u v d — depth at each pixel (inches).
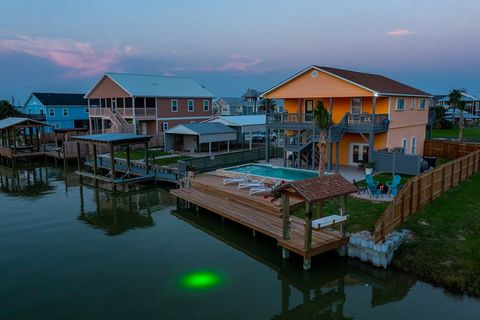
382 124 877.2
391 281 419.2
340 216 470.0
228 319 359.3
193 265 483.2
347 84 875.4
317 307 385.1
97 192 928.3
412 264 422.0
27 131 2030.0
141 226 652.7
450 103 2212.1
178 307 379.9
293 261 470.9
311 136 882.1
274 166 924.6
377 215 535.8
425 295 381.1
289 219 503.2
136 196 882.8
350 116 873.5
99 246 555.2
